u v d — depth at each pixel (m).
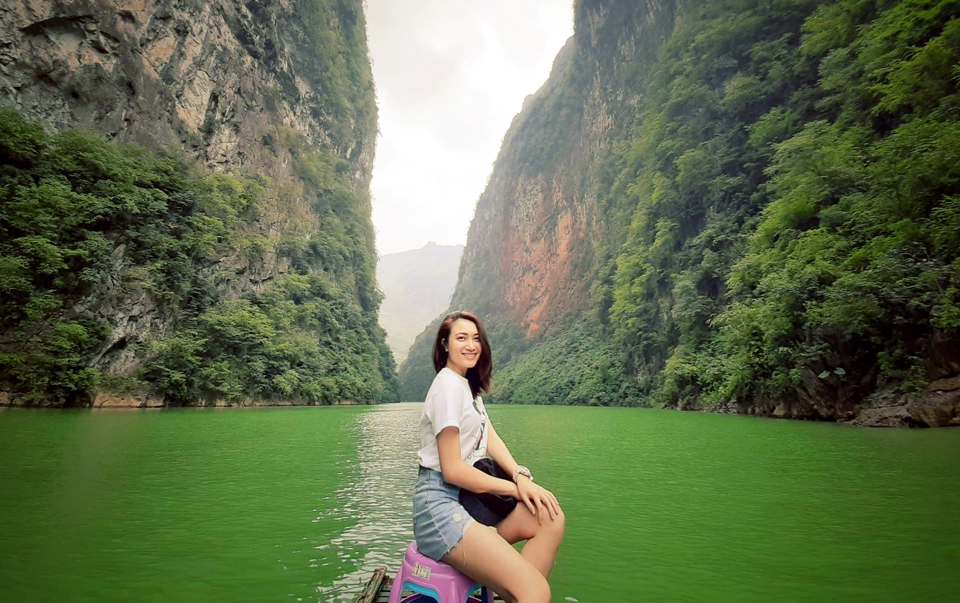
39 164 21.94
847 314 13.08
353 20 61.44
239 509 4.07
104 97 27.16
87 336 20.19
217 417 16.30
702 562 2.80
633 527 3.57
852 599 2.25
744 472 5.84
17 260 18.84
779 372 16.02
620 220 45.16
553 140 75.88
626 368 36.56
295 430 12.01
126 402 21.58
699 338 25.38
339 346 41.00
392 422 15.37
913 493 4.52
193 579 2.51
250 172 38.34
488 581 1.59
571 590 2.40
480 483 1.72
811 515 3.82
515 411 25.30
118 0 28.08
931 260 12.19
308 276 40.84
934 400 11.19
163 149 29.70
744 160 26.58
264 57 41.34
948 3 14.70
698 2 38.44
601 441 9.62
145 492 4.65
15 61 24.38
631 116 54.59
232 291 31.59
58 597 2.25
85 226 22.22
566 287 64.38
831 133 18.42
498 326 78.44
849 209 15.82
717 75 31.86
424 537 1.71
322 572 2.65
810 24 22.53
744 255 22.66
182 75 32.22
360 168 60.97
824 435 9.88
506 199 87.56
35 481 5.04
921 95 14.81
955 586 2.38
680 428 12.46
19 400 18.53
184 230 27.03
